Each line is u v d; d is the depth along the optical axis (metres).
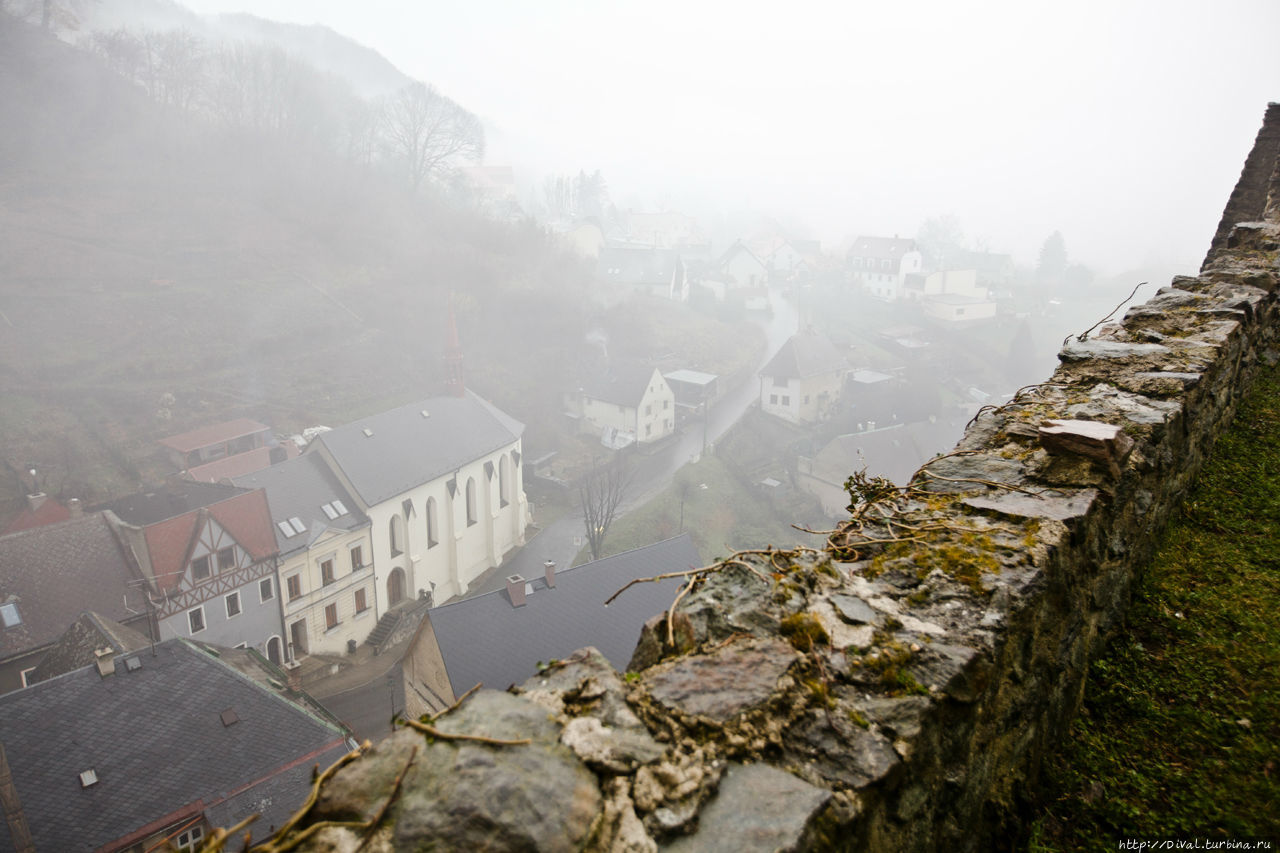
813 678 3.00
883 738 2.80
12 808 19.81
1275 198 15.69
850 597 3.57
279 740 24.08
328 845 2.05
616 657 29.08
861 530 4.44
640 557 32.53
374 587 42.03
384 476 42.81
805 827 2.32
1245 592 5.61
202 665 24.84
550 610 29.47
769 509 56.41
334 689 37.38
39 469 47.84
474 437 49.50
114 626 29.02
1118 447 4.95
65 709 22.55
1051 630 4.21
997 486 4.87
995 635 3.43
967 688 3.22
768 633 3.22
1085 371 6.92
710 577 3.63
